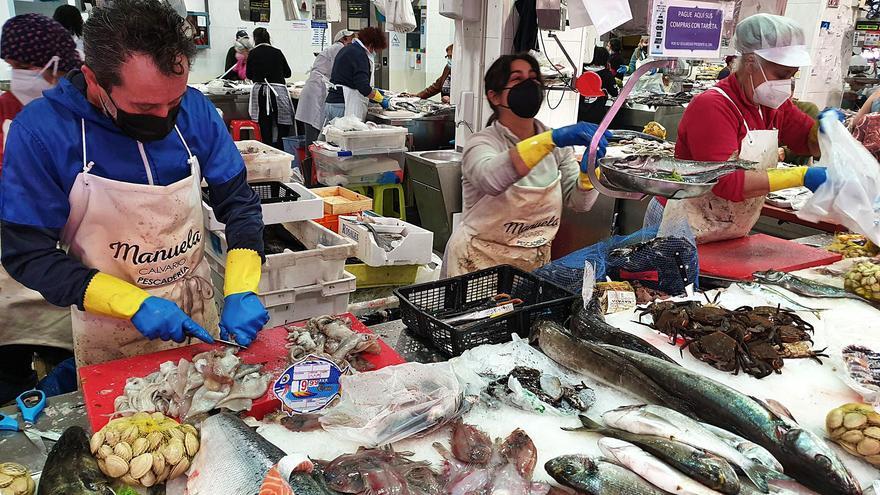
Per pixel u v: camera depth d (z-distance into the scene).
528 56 2.56
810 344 1.95
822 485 1.32
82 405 1.59
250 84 8.43
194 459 1.30
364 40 6.58
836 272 2.65
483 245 2.84
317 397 1.56
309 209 3.00
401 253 3.45
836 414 1.48
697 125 2.63
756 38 2.44
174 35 1.49
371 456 1.35
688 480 1.28
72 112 1.66
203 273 2.12
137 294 1.68
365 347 1.79
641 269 2.35
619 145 3.87
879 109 3.85
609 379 1.69
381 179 5.50
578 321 1.98
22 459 1.38
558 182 2.84
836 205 2.06
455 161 4.79
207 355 1.65
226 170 2.04
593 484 1.28
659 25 1.65
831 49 6.04
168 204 1.84
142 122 1.60
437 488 1.28
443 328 1.90
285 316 2.71
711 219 2.96
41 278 1.65
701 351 1.84
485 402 1.61
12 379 2.71
